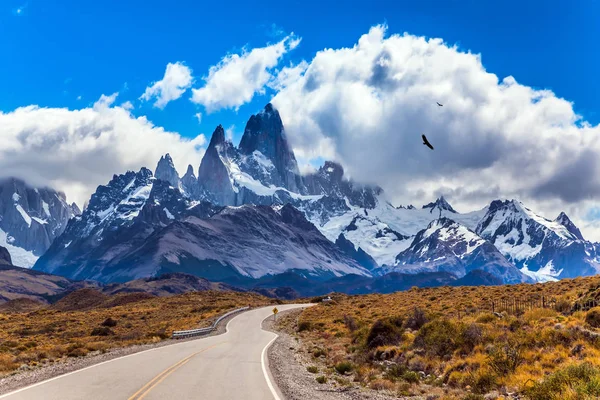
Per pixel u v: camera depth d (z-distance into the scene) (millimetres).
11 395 20047
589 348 22875
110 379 23875
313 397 20578
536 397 18094
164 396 19812
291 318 74875
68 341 50281
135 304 115688
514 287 65375
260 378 25094
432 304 59281
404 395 21312
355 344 38125
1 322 84750
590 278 57188
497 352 22953
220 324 70500
